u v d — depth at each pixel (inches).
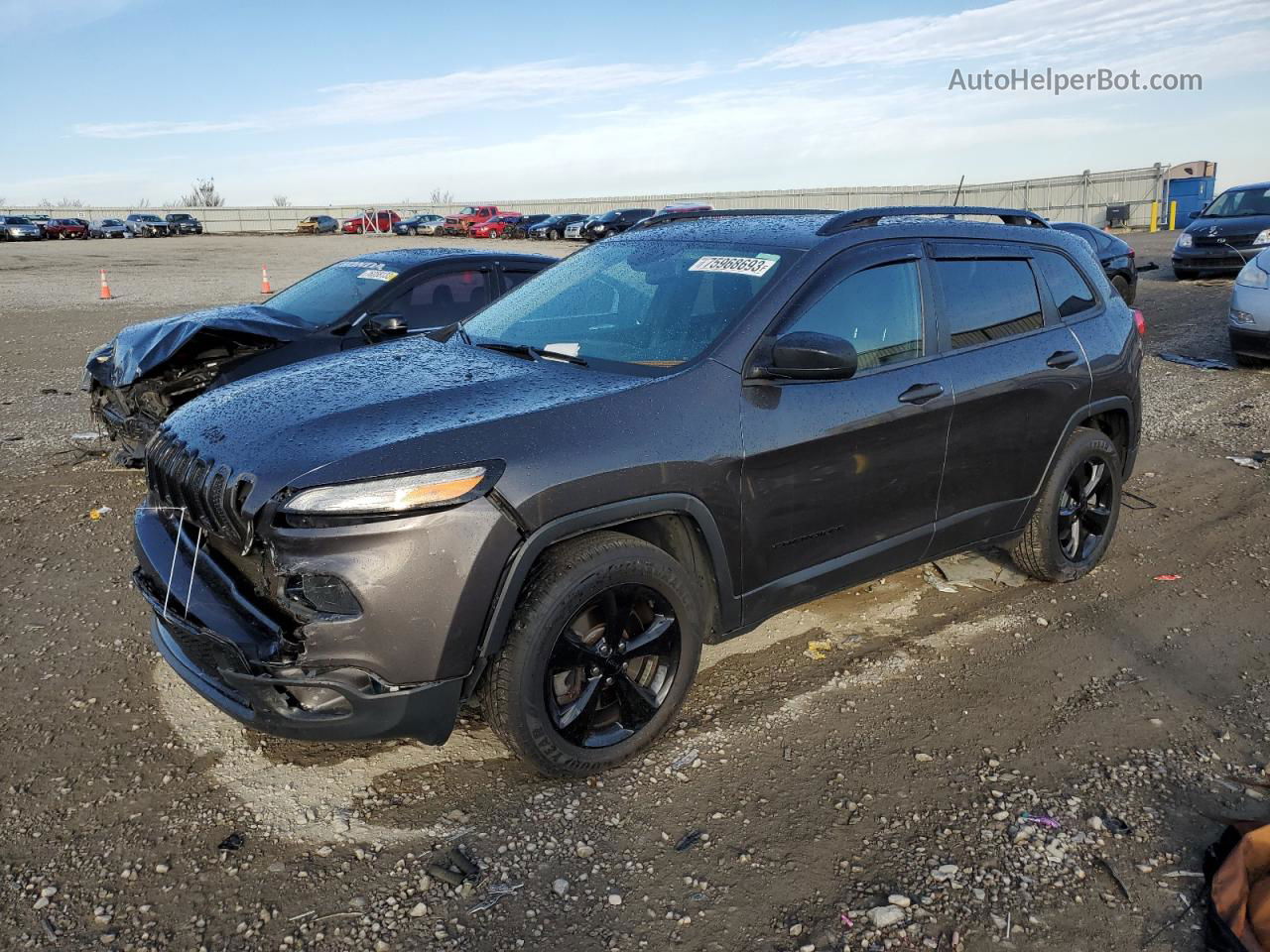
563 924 99.7
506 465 109.3
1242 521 220.1
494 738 134.9
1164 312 562.6
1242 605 175.2
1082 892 103.1
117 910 101.7
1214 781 122.2
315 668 106.0
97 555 200.4
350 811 118.5
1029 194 1854.1
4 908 101.6
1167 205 1647.4
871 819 115.7
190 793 121.7
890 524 150.0
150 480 134.8
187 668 121.4
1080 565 185.9
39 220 2037.4
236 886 105.4
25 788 122.2
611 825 115.4
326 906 102.3
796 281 137.2
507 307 165.3
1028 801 118.5
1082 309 182.9
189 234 2404.0
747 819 116.2
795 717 139.0
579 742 121.9
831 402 136.9
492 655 113.3
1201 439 292.2
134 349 230.5
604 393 121.7
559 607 114.1
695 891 104.3
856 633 166.6
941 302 155.1
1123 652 158.2
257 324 241.6
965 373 154.9
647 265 155.3
